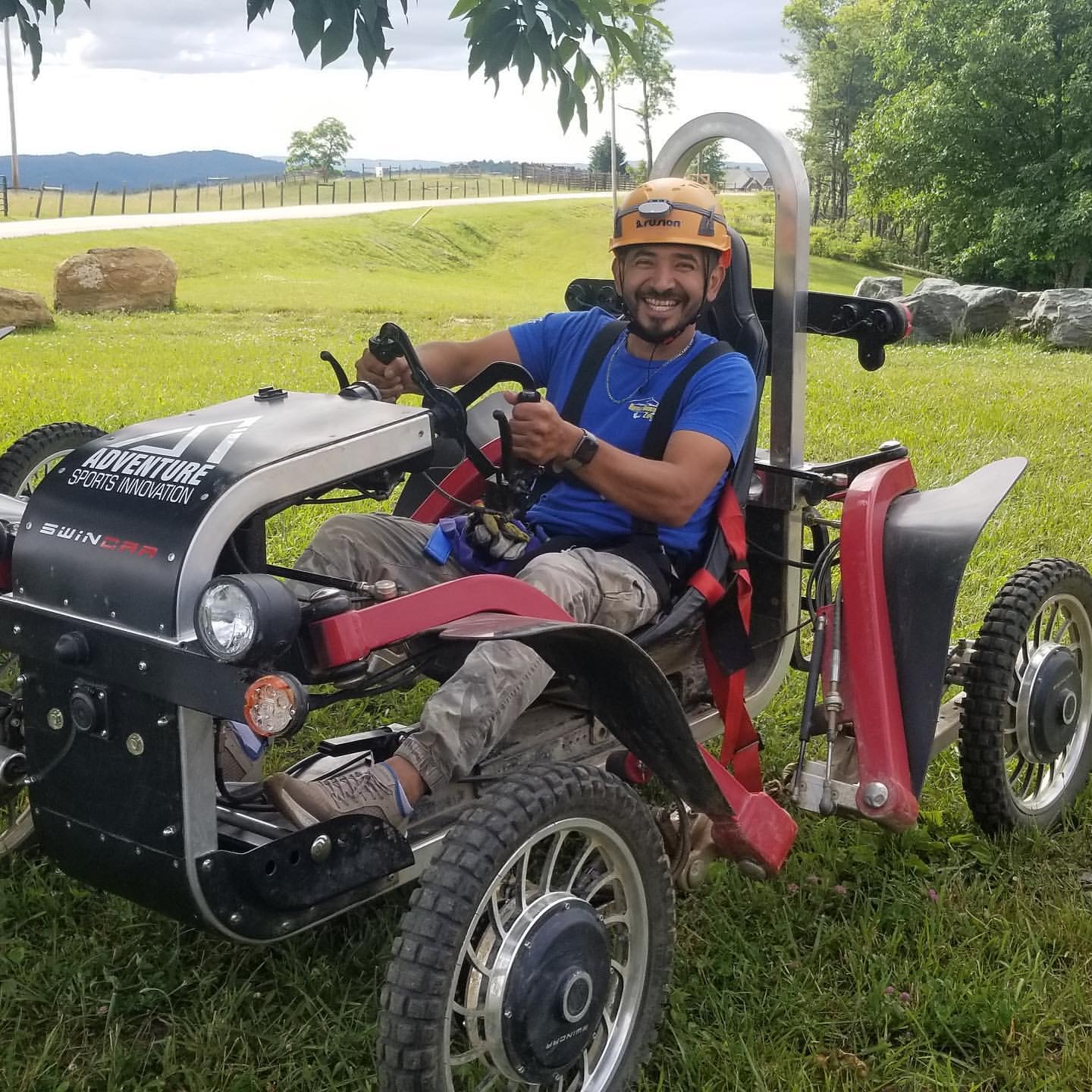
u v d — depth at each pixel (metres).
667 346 3.06
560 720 2.93
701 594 2.89
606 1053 2.40
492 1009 2.15
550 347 3.33
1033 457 7.75
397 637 2.13
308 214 43.59
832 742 3.13
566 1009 2.20
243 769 2.67
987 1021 2.58
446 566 2.83
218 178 67.19
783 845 2.80
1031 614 3.37
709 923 2.92
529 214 49.22
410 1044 2.02
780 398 3.29
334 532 2.85
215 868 2.12
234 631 1.91
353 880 2.21
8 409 7.97
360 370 2.98
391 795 2.41
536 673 2.51
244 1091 2.37
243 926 2.15
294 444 2.28
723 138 3.24
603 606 2.77
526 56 3.62
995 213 33.59
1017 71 32.09
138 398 8.82
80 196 58.06
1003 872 3.23
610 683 2.35
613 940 2.55
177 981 2.68
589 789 2.26
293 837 2.11
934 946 2.85
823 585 3.51
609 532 2.97
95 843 2.25
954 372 12.88
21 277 21.67
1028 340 17.48
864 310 3.49
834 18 71.75
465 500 3.41
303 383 10.10
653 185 2.99
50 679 2.26
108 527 2.20
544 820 2.19
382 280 29.36
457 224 43.97
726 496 3.00
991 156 34.25
